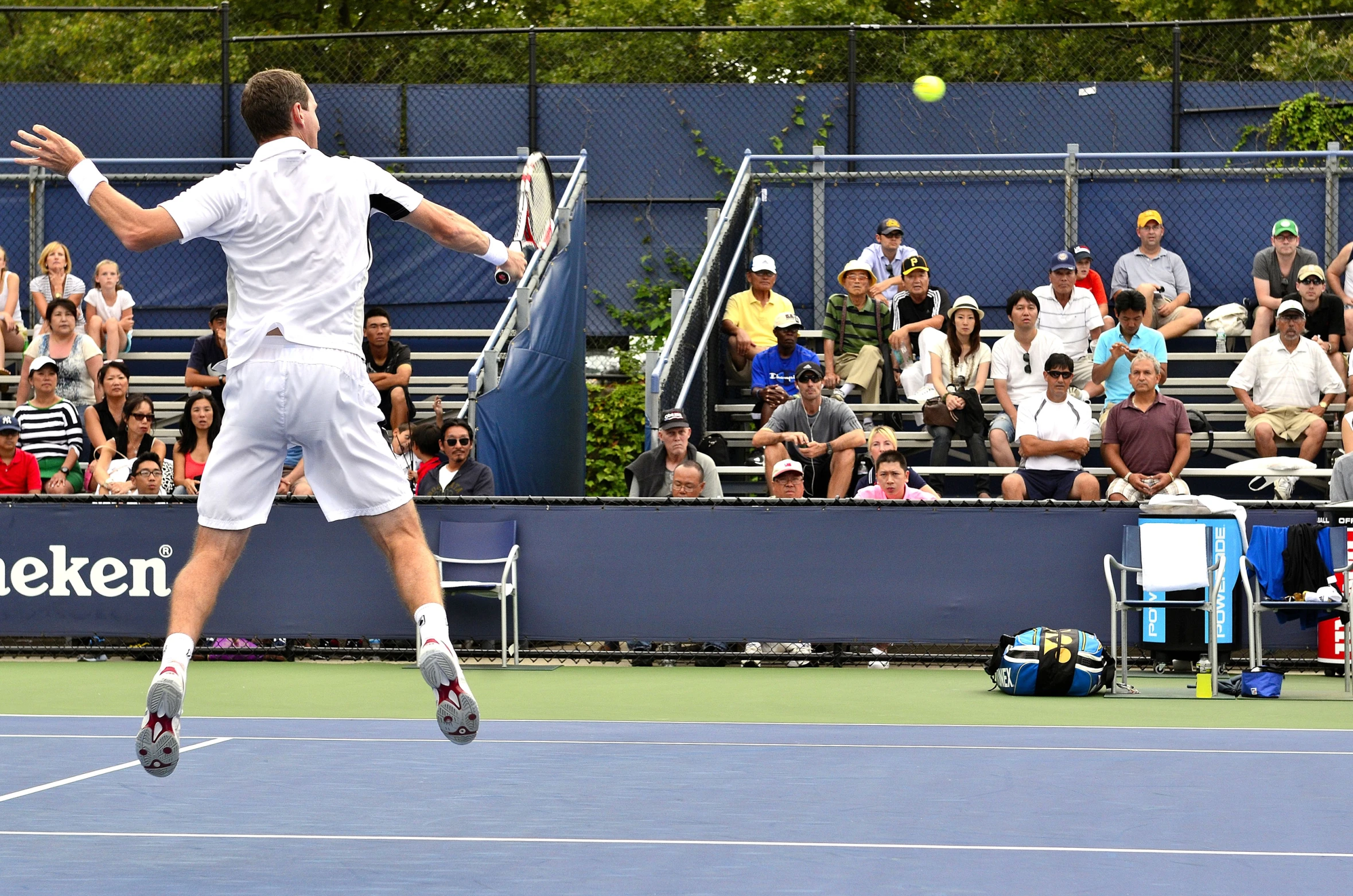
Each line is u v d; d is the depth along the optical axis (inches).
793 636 521.3
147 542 539.2
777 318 710.5
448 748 326.3
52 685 469.7
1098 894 181.9
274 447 235.9
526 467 649.0
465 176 797.2
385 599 535.2
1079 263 738.8
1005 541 517.0
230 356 234.4
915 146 841.5
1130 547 499.5
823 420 629.3
